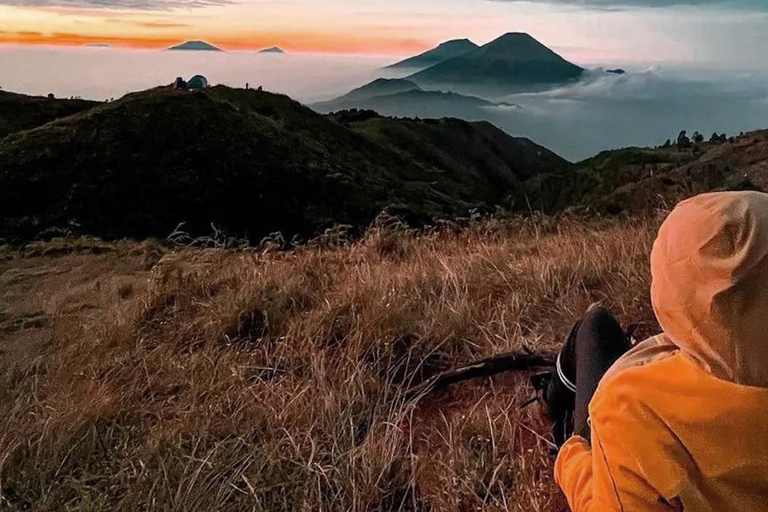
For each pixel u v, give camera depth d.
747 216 1.33
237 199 38.19
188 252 6.93
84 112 40.94
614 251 5.25
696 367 1.41
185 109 43.19
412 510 2.77
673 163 60.81
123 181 35.41
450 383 3.51
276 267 5.82
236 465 3.01
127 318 4.89
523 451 2.94
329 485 2.84
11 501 2.93
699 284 1.35
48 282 7.05
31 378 4.14
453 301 4.48
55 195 33.09
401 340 3.99
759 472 1.36
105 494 2.86
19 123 50.09
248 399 3.51
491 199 76.00
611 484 1.50
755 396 1.33
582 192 70.19
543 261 5.07
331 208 40.38
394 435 3.06
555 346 3.76
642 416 1.45
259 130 45.88
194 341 4.45
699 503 1.40
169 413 3.49
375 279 4.97
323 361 3.77
